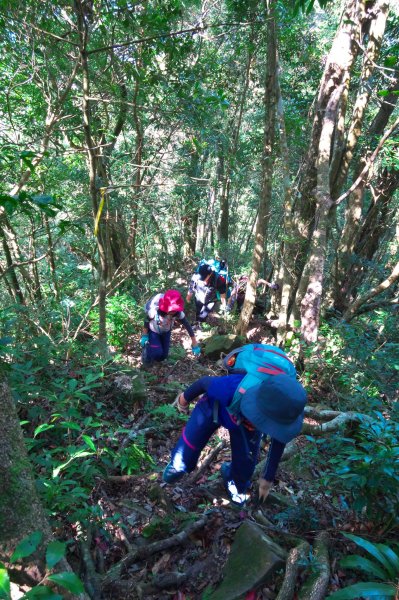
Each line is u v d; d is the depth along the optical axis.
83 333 5.92
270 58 5.79
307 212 6.73
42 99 5.58
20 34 4.14
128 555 2.50
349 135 6.29
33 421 3.40
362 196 7.55
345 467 2.41
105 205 4.65
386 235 9.47
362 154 7.48
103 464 3.27
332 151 6.12
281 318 6.57
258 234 6.46
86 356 4.62
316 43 9.66
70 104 5.55
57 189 6.52
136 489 3.12
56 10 4.11
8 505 1.76
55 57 4.89
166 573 2.41
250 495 3.05
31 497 1.84
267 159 6.23
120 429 3.40
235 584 2.27
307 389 4.87
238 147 8.73
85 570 2.37
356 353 4.93
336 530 2.63
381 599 1.72
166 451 3.69
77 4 3.21
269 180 6.30
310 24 9.39
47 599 1.34
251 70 9.84
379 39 5.55
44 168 5.64
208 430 2.59
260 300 9.11
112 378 4.36
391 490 2.26
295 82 10.04
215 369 5.86
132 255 8.20
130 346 6.29
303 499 2.91
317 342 5.17
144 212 7.90
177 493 3.11
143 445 3.58
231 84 9.34
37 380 3.88
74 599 1.83
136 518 2.85
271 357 2.45
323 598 2.13
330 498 2.95
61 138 6.13
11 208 1.73
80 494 2.58
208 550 2.61
